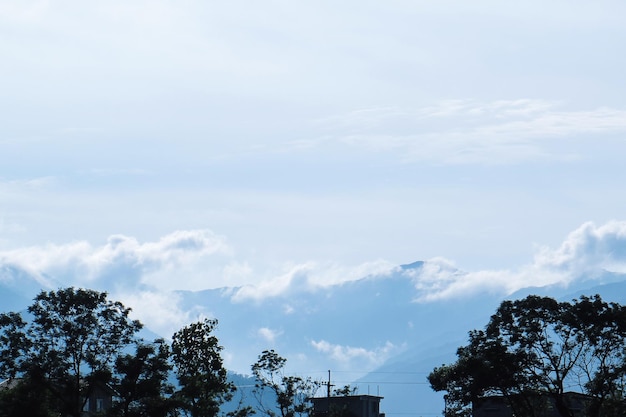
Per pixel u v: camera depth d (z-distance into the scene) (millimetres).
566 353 95625
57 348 104438
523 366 95312
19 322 104062
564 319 94188
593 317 93625
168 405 102625
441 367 101312
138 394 100875
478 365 95125
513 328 96562
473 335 98500
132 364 101812
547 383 95875
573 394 106312
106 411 102125
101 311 105500
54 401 103500
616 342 94812
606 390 93562
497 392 99750
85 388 105750
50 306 104812
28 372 101062
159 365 103125
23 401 100312
